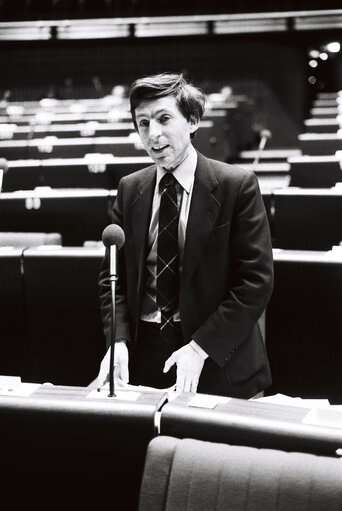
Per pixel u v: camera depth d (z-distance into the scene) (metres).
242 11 12.45
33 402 1.77
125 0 12.83
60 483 1.79
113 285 1.95
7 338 3.29
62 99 13.14
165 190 2.24
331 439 1.53
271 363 2.99
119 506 1.76
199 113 2.17
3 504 1.83
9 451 1.80
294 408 1.70
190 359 2.11
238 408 1.69
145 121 2.14
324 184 5.33
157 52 12.98
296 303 2.93
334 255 2.94
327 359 2.94
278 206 4.18
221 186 2.21
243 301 2.15
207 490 1.45
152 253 2.28
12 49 13.18
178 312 2.25
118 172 5.66
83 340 3.24
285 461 1.44
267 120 12.85
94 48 13.09
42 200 4.53
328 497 1.38
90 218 4.50
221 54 12.84
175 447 1.52
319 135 7.07
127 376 2.18
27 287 3.25
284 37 12.38
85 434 1.74
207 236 2.19
